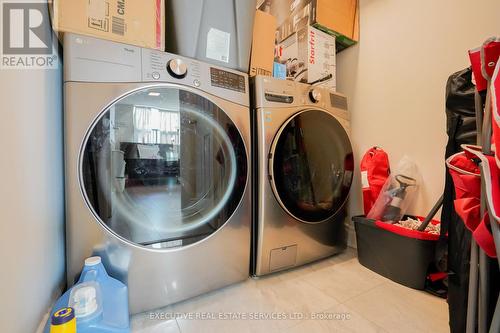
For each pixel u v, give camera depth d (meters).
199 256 0.91
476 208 0.53
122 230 0.77
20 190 0.54
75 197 0.70
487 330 0.54
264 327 0.77
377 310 0.86
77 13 0.73
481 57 0.53
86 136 0.71
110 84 0.75
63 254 0.79
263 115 1.05
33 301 0.59
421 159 1.21
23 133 0.56
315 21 1.35
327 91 1.29
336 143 1.31
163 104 0.84
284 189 1.08
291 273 1.14
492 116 0.46
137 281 0.79
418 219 1.19
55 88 0.75
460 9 1.08
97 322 0.59
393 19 1.34
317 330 0.76
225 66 1.03
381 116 1.40
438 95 1.15
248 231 1.03
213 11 1.00
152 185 0.85
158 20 0.86
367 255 1.19
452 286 0.73
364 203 1.31
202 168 0.94
